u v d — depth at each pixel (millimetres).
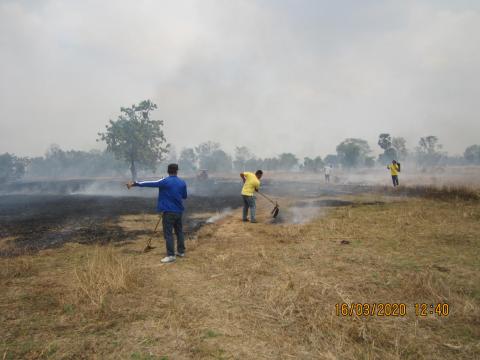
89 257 5648
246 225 8531
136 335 2904
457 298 3492
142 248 6309
